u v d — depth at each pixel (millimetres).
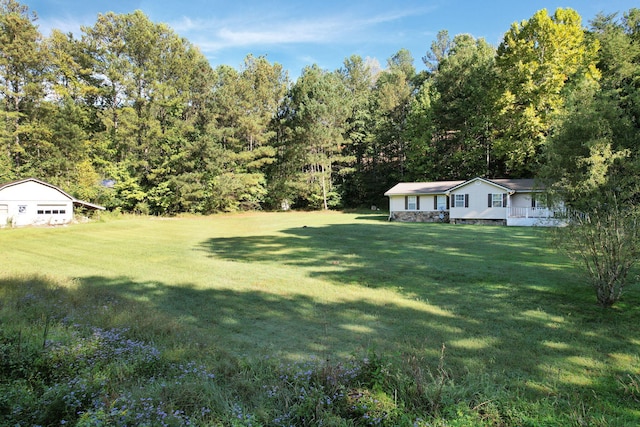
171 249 14914
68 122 30672
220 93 35656
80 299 7090
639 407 3379
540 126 24312
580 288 7629
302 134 37812
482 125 30750
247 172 40062
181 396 3295
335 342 5215
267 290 8219
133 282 9008
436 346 4965
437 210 27453
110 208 33062
